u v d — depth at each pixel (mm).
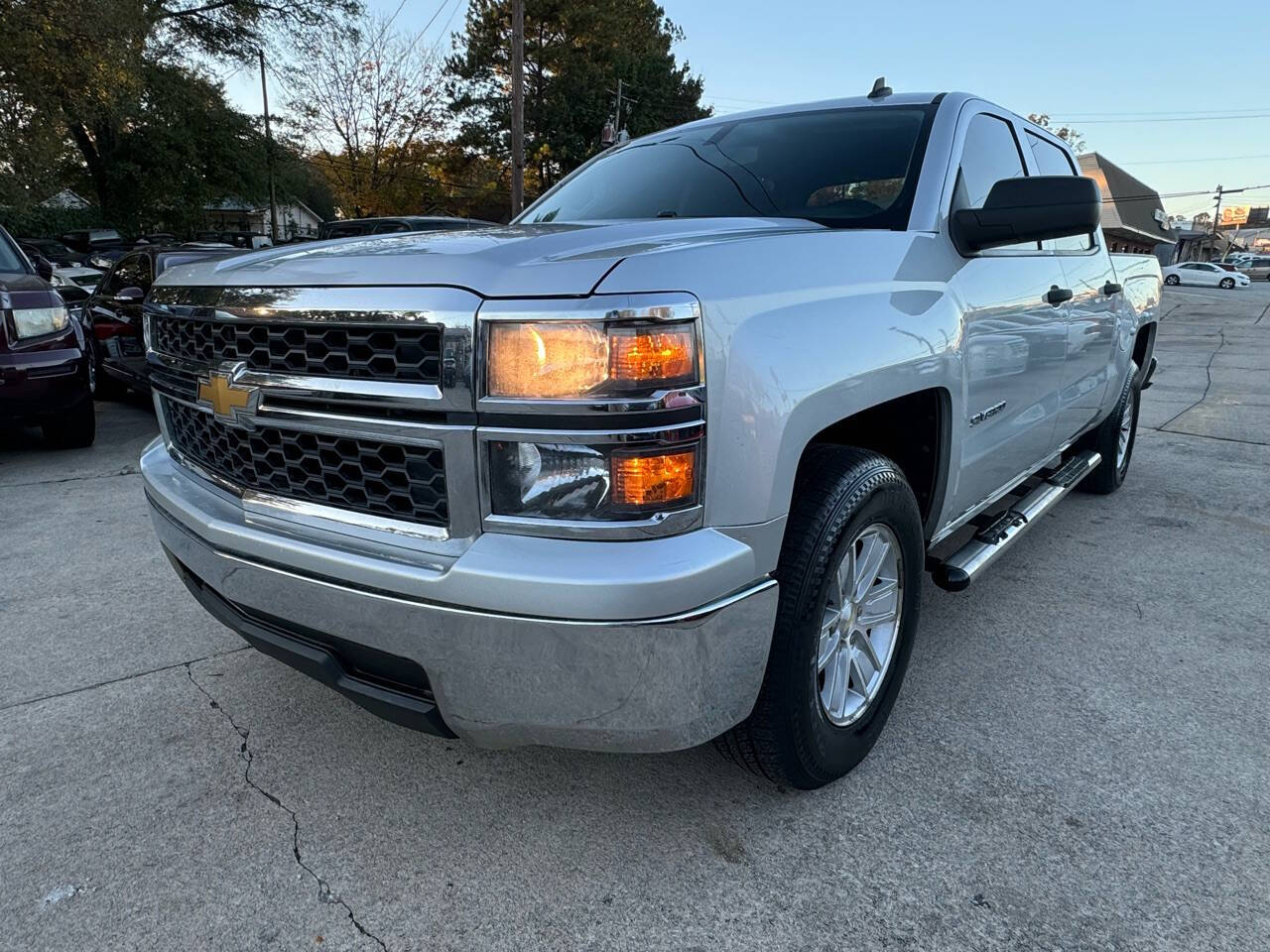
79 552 4102
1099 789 2244
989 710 2645
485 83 38969
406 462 1713
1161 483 5395
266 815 2174
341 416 1763
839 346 1890
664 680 1618
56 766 2381
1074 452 4809
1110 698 2717
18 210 18984
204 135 25781
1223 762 2369
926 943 1757
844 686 2223
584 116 37031
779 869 1968
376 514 1792
